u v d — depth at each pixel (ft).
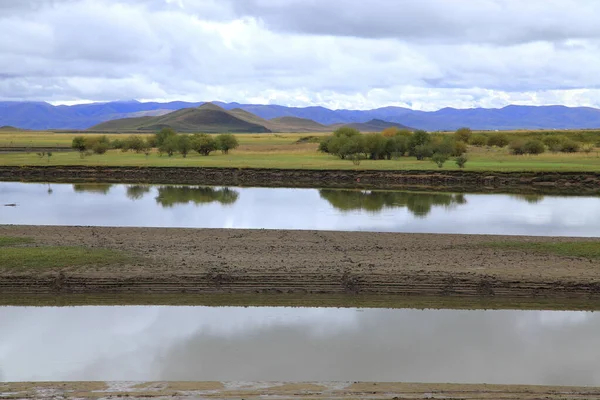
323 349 63.67
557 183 252.21
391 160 344.49
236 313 76.54
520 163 305.73
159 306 79.36
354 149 350.84
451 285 85.15
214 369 57.93
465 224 145.69
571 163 304.91
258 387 50.21
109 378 55.62
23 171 279.49
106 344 64.75
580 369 59.06
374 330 70.44
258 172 272.51
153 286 84.74
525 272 89.30
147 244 103.19
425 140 367.25
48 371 57.26
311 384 51.13
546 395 48.83
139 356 61.36
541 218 157.69
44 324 71.77
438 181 256.73
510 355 62.75
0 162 303.07
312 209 171.63
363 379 55.93
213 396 47.57
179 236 110.11
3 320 73.26
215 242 105.40
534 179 254.47
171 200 191.11
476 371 58.13
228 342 65.62
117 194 207.62
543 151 382.22
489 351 63.87
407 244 105.81
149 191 218.79
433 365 59.47
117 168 281.95
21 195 201.98
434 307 80.38
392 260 95.04
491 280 85.66
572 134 599.16
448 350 64.03
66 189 223.30
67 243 102.94
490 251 101.60
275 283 85.51
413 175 261.24
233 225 140.87
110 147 439.63
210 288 84.69
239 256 96.12
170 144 376.48
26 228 115.34
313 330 70.08
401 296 83.71
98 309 77.82
